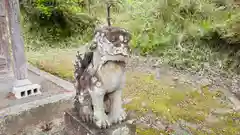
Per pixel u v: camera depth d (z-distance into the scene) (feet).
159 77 7.31
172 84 6.76
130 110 5.23
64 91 5.84
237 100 5.79
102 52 3.03
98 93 3.21
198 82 6.89
